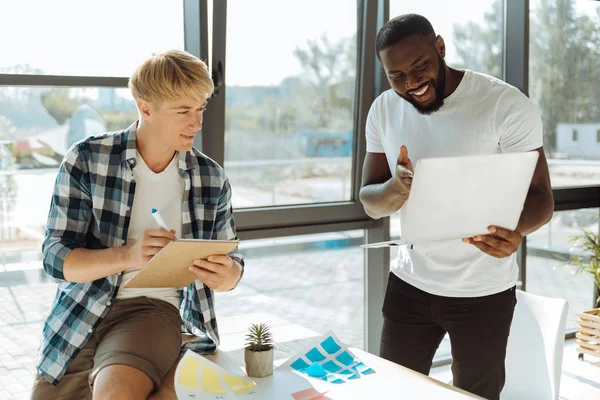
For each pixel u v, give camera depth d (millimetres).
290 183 3480
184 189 2119
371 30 3504
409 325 2381
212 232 2236
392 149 2424
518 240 1995
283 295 3572
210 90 1983
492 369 2277
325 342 2074
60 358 1984
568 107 4402
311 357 1995
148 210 2088
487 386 2289
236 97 3242
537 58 4223
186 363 1754
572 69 4383
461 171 1873
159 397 1801
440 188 1896
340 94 3547
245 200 3365
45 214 2996
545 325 2426
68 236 2006
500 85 2246
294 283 3596
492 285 2250
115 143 2059
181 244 1667
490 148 2240
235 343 2428
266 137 3365
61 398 1986
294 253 3572
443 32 3879
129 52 2979
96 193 2027
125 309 2047
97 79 2912
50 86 2848
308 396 1720
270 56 3295
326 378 1851
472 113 2238
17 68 2773
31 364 3016
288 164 3455
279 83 3348
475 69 4051
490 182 1895
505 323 2270
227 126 3248
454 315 2275
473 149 2246
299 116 3441
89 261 1894
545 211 2166
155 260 1683
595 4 4414
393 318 2416
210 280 1850
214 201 2203
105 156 2043
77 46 2869
